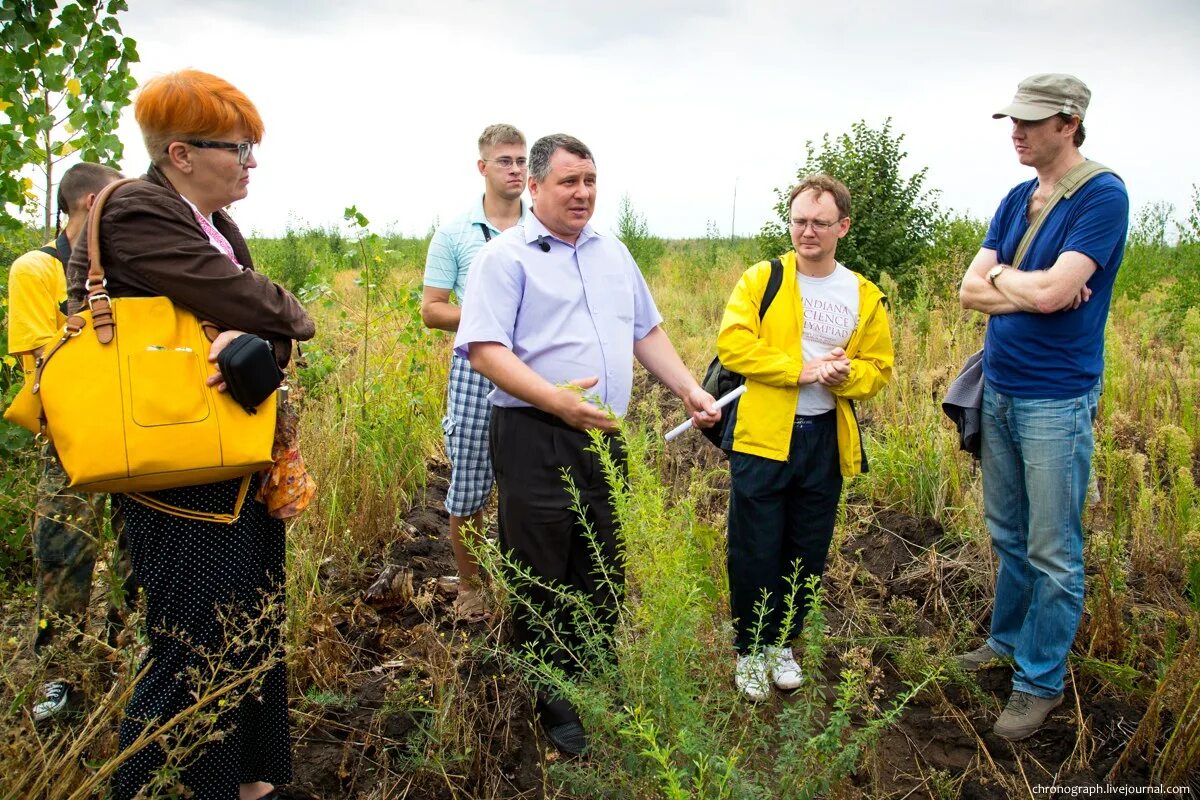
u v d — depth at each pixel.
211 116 2.09
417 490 5.16
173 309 2.05
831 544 4.33
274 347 2.28
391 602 3.67
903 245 8.75
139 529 2.15
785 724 2.46
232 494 2.18
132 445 1.96
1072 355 2.92
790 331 3.17
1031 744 3.03
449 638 3.42
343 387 5.73
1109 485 4.17
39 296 2.86
